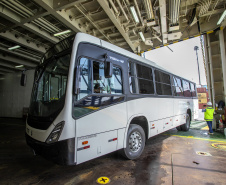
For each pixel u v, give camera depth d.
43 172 3.64
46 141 2.80
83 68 3.15
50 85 3.34
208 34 8.95
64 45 3.35
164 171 3.58
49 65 3.61
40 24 7.29
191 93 9.40
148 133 4.79
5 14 6.09
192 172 3.52
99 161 4.22
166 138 6.77
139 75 4.75
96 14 7.47
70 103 2.82
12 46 9.95
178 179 3.21
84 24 8.07
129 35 9.88
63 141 2.68
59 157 2.69
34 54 11.37
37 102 3.56
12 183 3.16
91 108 3.15
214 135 7.33
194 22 8.31
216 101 8.89
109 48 3.85
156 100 5.33
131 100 4.20
